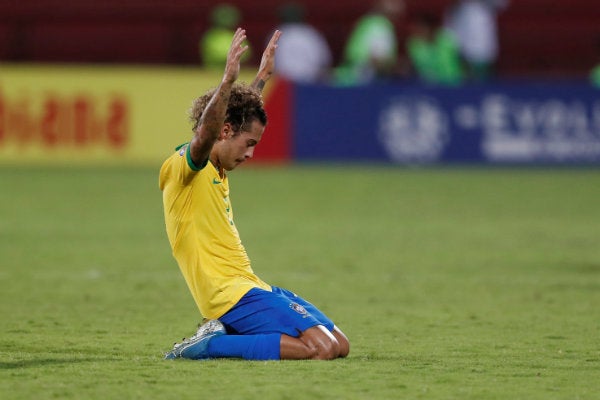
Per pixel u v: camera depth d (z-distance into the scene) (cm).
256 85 2317
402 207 5844
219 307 2195
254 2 9638
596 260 4175
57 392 1891
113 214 5384
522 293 3388
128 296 3253
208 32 9581
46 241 4478
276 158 7581
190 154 2127
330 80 8706
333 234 4834
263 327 2184
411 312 3017
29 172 7050
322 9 9681
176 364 2141
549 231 5025
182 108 7462
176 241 2202
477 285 3553
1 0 9519
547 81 8000
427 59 8388
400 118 7588
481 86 7575
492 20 9069
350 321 2856
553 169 7600
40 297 3206
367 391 1919
